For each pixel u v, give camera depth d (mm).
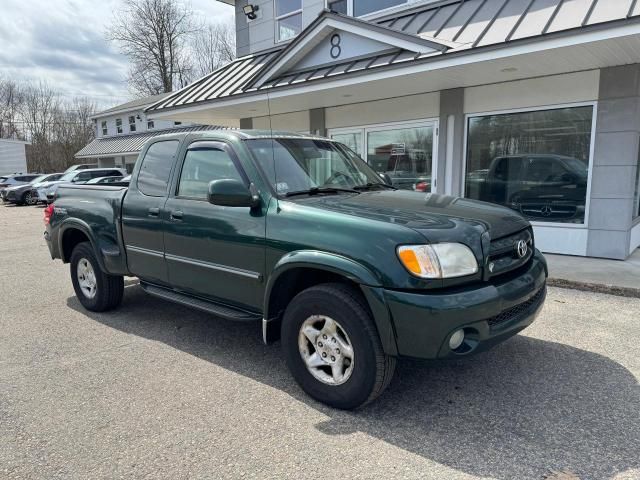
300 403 3234
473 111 8281
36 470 2541
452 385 3453
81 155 37938
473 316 2762
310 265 3088
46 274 7586
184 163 4203
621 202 7016
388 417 3037
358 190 4043
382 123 9531
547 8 6504
